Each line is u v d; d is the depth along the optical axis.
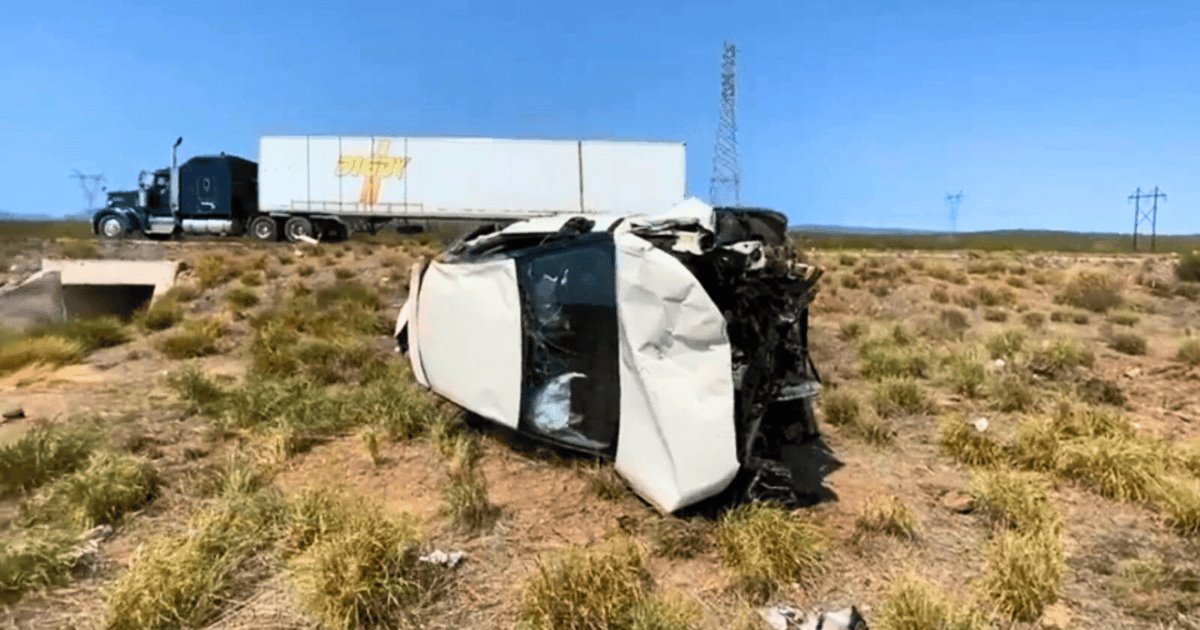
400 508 4.71
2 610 3.49
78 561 3.91
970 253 31.14
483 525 4.45
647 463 4.44
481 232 6.78
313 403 6.62
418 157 30.36
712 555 4.14
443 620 3.48
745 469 4.63
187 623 3.37
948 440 5.94
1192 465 5.33
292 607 3.54
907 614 3.41
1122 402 7.43
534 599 3.49
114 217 29.17
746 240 5.19
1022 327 11.54
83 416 6.50
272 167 29.98
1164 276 19.36
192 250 21.91
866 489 5.15
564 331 4.91
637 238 4.80
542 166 30.58
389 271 17.52
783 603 3.71
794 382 5.15
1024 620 3.58
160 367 9.39
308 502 4.38
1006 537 4.16
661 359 4.45
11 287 16.95
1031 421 6.14
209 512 4.32
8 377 8.59
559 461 5.36
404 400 6.54
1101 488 5.11
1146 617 3.61
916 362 8.71
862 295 15.45
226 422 6.25
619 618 3.40
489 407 5.23
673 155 30.94
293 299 13.99
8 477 4.84
